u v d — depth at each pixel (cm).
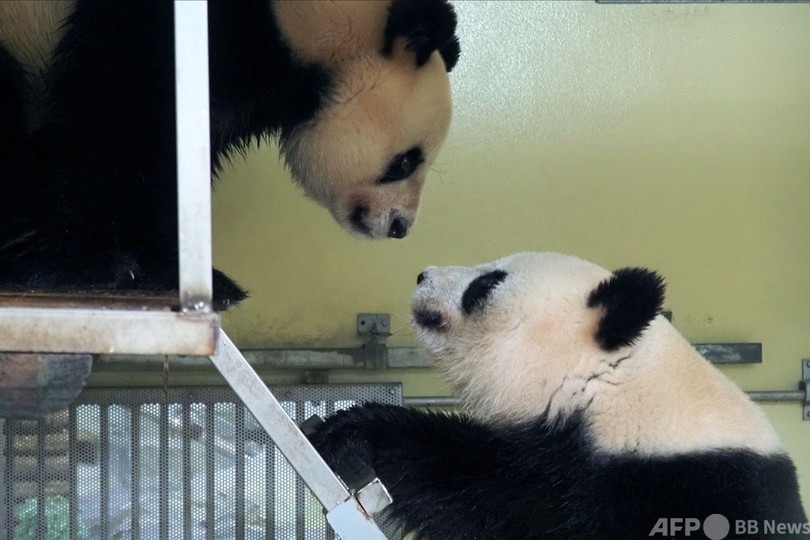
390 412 358
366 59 376
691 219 489
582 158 490
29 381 202
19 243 315
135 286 321
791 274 489
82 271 312
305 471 221
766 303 490
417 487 345
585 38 489
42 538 432
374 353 469
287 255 474
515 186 488
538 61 487
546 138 489
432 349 364
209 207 203
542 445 328
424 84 386
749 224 491
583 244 491
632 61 491
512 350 334
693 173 489
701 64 493
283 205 473
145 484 440
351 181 402
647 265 493
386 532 384
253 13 353
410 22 368
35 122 332
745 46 492
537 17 487
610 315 315
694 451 308
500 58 486
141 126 326
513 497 330
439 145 405
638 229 493
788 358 490
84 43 322
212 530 442
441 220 484
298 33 363
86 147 323
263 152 471
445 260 484
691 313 490
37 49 332
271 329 474
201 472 443
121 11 322
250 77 359
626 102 491
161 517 440
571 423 322
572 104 489
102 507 437
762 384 492
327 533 446
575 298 329
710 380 328
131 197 328
